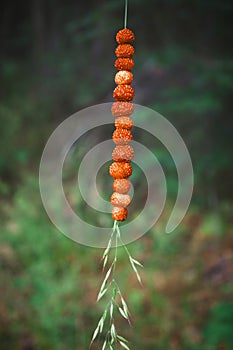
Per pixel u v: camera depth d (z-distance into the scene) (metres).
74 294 1.24
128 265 1.39
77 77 2.38
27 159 2.00
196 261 1.37
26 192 1.61
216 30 1.60
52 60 2.52
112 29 1.83
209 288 1.26
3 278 1.27
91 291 1.27
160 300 1.23
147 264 1.39
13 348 1.09
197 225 1.52
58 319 1.15
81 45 2.43
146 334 1.14
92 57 2.36
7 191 1.62
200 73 1.50
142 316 1.19
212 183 1.60
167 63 1.56
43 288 1.22
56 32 2.62
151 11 1.71
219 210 1.55
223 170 1.62
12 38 2.84
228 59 1.49
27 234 1.39
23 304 1.20
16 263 1.34
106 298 1.24
